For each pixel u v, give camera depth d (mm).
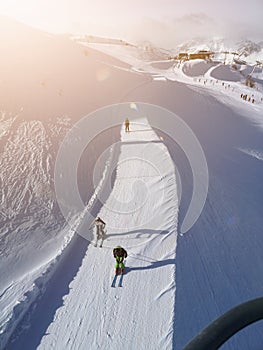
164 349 7129
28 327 8523
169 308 8305
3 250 13406
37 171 21188
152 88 51031
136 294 9102
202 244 11406
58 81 44594
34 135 26828
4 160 22609
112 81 53062
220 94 60812
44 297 9703
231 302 8781
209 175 19188
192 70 115500
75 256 11914
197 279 9484
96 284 9883
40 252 13008
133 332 7816
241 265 10648
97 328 8148
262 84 105625
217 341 4945
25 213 16703
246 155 27859
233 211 14719
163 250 10906
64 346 7770
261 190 19297
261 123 42656
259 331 7684
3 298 9820
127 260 10734
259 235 12992
